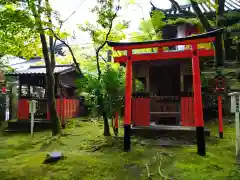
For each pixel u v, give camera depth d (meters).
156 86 10.35
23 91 14.04
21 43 8.74
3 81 11.77
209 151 5.85
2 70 11.87
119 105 8.03
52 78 9.12
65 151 6.57
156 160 5.23
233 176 4.17
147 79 8.66
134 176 4.40
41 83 12.34
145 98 7.94
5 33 7.68
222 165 4.80
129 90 6.45
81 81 8.52
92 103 8.24
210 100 10.88
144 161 5.26
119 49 6.67
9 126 10.80
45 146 7.41
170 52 6.42
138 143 6.76
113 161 5.35
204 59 7.36
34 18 7.72
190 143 6.57
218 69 9.09
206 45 12.46
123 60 7.88
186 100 7.43
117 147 6.65
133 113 7.99
